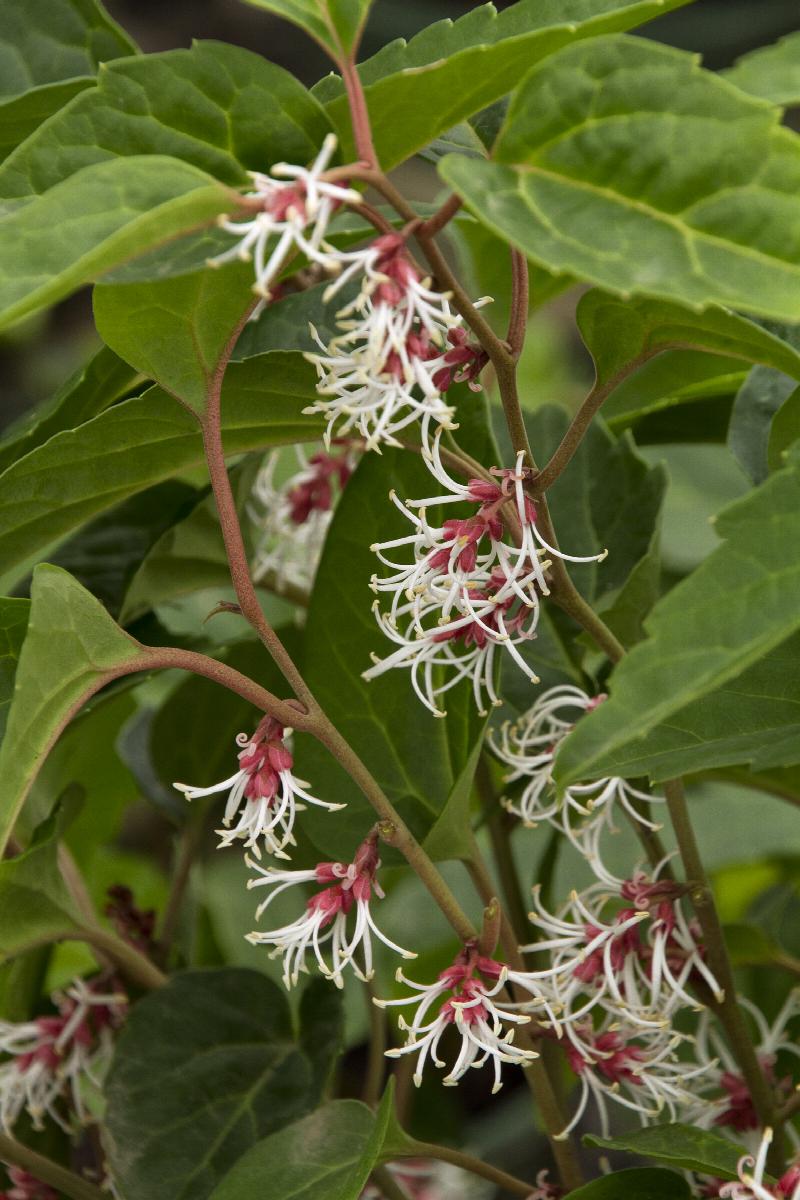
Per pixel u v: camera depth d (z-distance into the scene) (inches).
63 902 29.1
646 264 23.4
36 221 23.7
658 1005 28.2
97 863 42.0
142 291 25.5
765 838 41.7
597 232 23.5
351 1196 25.8
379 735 28.9
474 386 26.0
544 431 32.0
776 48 24.5
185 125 24.9
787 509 23.7
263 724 26.2
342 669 28.9
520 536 26.3
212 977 30.0
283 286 29.6
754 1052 28.5
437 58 26.8
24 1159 29.3
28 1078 30.4
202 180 24.2
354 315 28.5
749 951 31.8
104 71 24.8
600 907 28.7
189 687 32.8
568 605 27.0
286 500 32.0
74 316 94.0
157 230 23.5
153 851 53.3
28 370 91.3
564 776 23.5
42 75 29.1
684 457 50.8
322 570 29.0
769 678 26.7
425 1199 37.5
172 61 24.8
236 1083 29.5
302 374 27.2
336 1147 27.4
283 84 24.8
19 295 23.5
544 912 27.9
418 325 25.9
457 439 28.6
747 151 23.5
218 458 26.1
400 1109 34.4
